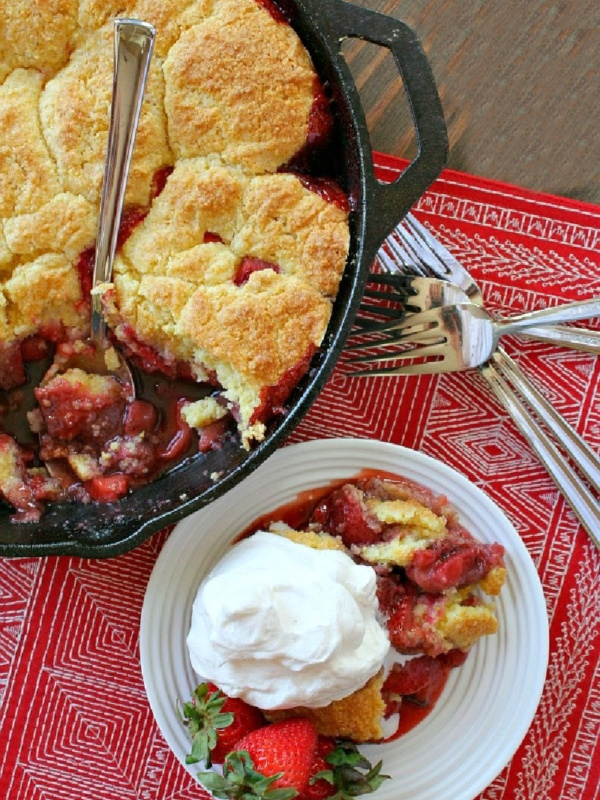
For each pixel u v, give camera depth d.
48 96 0.48
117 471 0.52
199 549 0.53
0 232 0.48
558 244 0.55
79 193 0.48
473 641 0.53
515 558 0.54
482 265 0.55
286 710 0.52
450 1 0.55
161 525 0.47
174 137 0.48
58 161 0.47
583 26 0.55
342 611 0.49
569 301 0.55
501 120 0.55
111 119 0.45
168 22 0.47
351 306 0.46
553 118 0.55
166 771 0.55
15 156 0.47
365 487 0.54
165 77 0.47
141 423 0.51
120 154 0.46
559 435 0.55
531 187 0.55
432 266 0.54
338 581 0.50
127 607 0.56
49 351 0.51
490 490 0.56
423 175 0.46
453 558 0.52
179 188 0.48
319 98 0.48
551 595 0.56
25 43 0.47
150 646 0.53
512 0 0.55
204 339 0.48
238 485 0.53
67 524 0.51
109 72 0.47
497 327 0.54
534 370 0.56
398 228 0.54
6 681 0.55
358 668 0.50
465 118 0.55
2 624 0.55
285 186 0.48
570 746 0.56
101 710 0.55
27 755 0.55
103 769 0.55
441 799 0.53
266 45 0.47
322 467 0.54
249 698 0.50
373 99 0.55
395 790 0.53
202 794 0.55
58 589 0.55
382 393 0.56
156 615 0.53
